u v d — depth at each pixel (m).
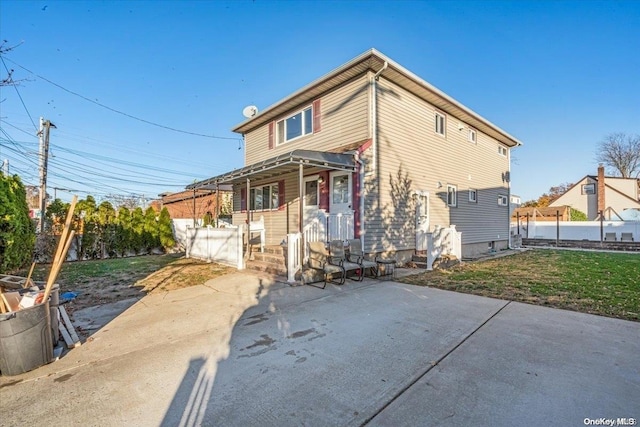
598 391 2.62
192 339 4.02
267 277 7.93
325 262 7.57
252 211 13.47
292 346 3.71
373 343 3.75
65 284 7.37
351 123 9.70
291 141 11.81
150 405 2.55
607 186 31.30
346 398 2.58
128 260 11.83
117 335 4.20
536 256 12.89
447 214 12.43
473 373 2.96
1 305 3.24
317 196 10.49
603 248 17.02
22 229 7.67
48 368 3.26
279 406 2.48
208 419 2.34
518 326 4.26
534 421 2.24
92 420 2.37
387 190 9.77
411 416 2.32
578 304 5.28
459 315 4.80
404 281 7.59
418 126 11.08
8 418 2.42
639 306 5.09
